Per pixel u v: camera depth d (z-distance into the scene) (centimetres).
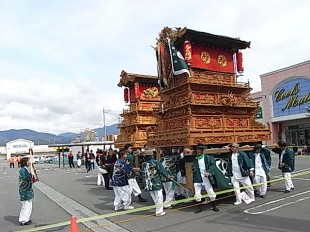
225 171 1071
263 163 1122
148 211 1023
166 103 1425
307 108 3388
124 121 2558
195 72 1312
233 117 1377
